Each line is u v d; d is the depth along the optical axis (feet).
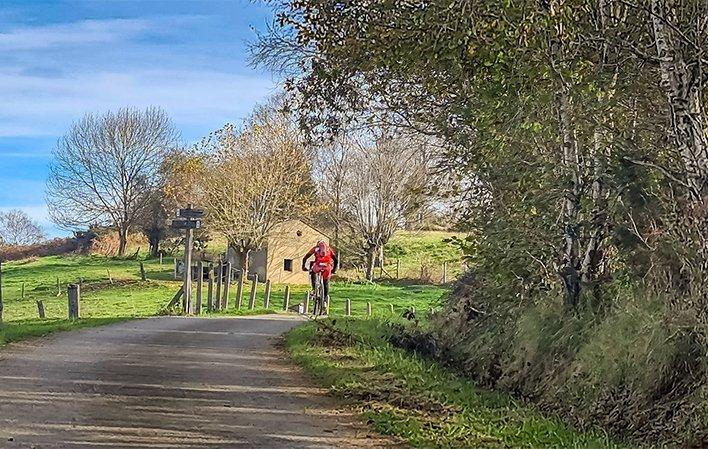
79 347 46.09
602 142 36.47
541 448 26.43
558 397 34.19
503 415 32.14
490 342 43.98
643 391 29.71
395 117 52.75
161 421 27.91
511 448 26.40
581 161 37.70
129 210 229.66
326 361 42.98
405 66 41.55
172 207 206.28
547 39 34.60
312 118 53.52
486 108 37.68
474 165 41.57
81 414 28.35
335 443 26.08
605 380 31.68
